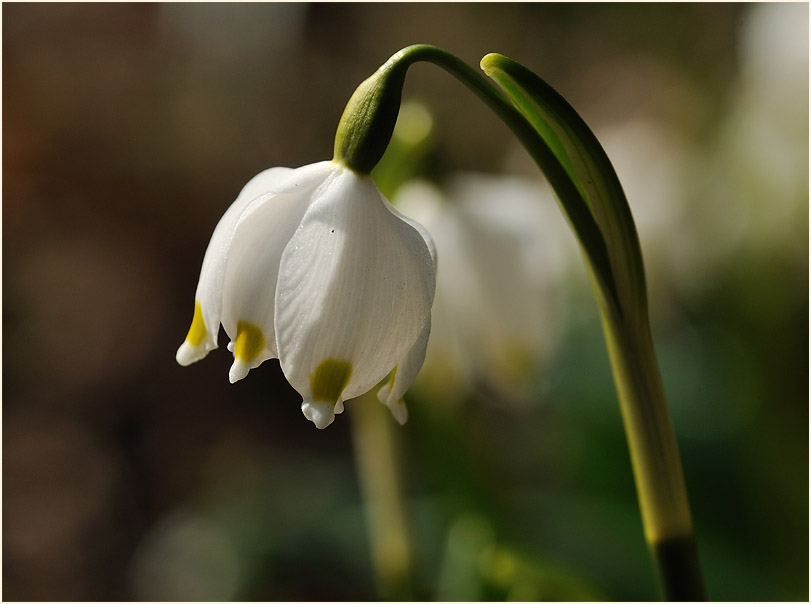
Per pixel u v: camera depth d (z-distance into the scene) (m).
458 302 0.30
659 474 0.21
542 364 0.31
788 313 0.44
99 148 0.86
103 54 0.91
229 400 0.68
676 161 0.54
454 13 1.00
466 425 0.37
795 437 0.40
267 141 0.92
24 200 0.80
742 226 0.49
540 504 0.40
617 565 0.36
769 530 0.38
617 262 0.21
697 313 0.49
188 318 0.76
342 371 0.20
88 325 0.73
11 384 0.68
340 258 0.20
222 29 0.96
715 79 0.79
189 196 0.86
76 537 0.59
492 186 0.31
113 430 0.67
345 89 0.97
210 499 0.57
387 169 0.29
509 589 0.28
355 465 0.52
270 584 0.46
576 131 0.20
